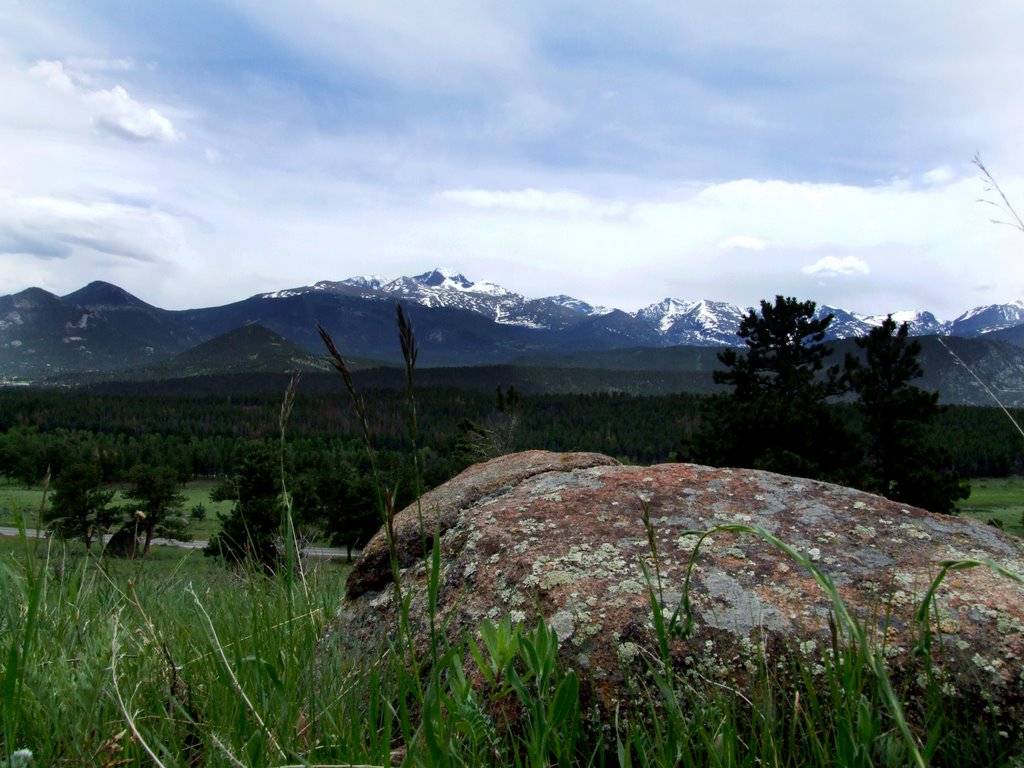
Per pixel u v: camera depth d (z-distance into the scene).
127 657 2.29
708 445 32.91
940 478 29.58
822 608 2.42
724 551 2.81
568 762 1.71
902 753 1.55
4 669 1.83
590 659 2.34
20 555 2.47
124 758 1.71
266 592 3.18
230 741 1.75
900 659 2.11
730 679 2.19
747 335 38.84
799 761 1.79
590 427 162.75
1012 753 1.90
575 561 2.86
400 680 1.51
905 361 31.33
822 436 31.22
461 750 1.71
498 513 3.42
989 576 2.57
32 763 1.58
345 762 1.65
